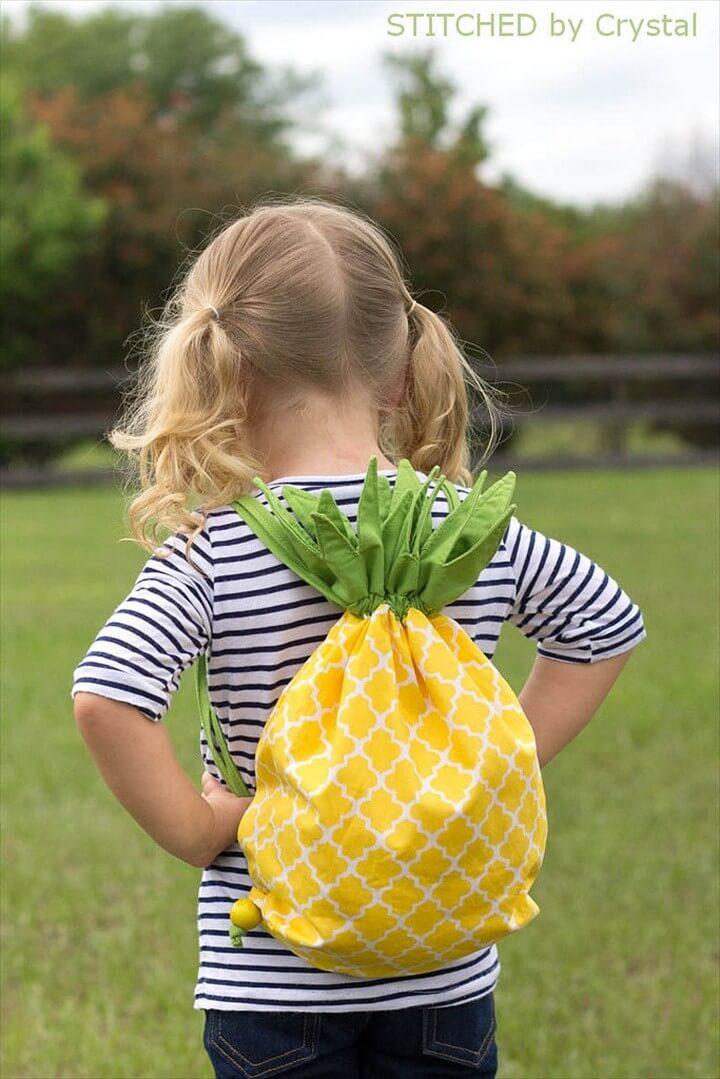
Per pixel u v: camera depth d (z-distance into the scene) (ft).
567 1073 8.60
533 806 4.93
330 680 4.87
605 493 41.91
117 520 38.32
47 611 23.67
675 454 53.62
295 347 5.25
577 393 61.98
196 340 5.25
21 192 58.49
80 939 10.64
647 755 14.65
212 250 5.57
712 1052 8.78
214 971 5.10
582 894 11.03
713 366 57.88
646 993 9.58
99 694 4.76
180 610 4.91
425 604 5.07
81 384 56.85
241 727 5.07
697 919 10.67
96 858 12.17
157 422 5.30
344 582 4.95
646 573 25.93
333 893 4.70
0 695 17.70
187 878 11.72
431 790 4.72
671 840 12.25
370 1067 5.27
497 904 4.86
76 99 70.54
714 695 17.04
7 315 59.00
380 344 5.44
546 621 5.48
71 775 14.47
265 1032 5.03
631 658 18.99
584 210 82.94
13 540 34.22
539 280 62.80
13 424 54.34
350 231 5.57
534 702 5.56
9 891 11.43
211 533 5.07
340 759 4.73
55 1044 8.96
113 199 61.11
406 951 4.83
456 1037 5.21
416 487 5.23
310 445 5.31
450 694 4.87
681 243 65.10
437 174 63.57
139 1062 8.73
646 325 64.39
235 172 63.52
